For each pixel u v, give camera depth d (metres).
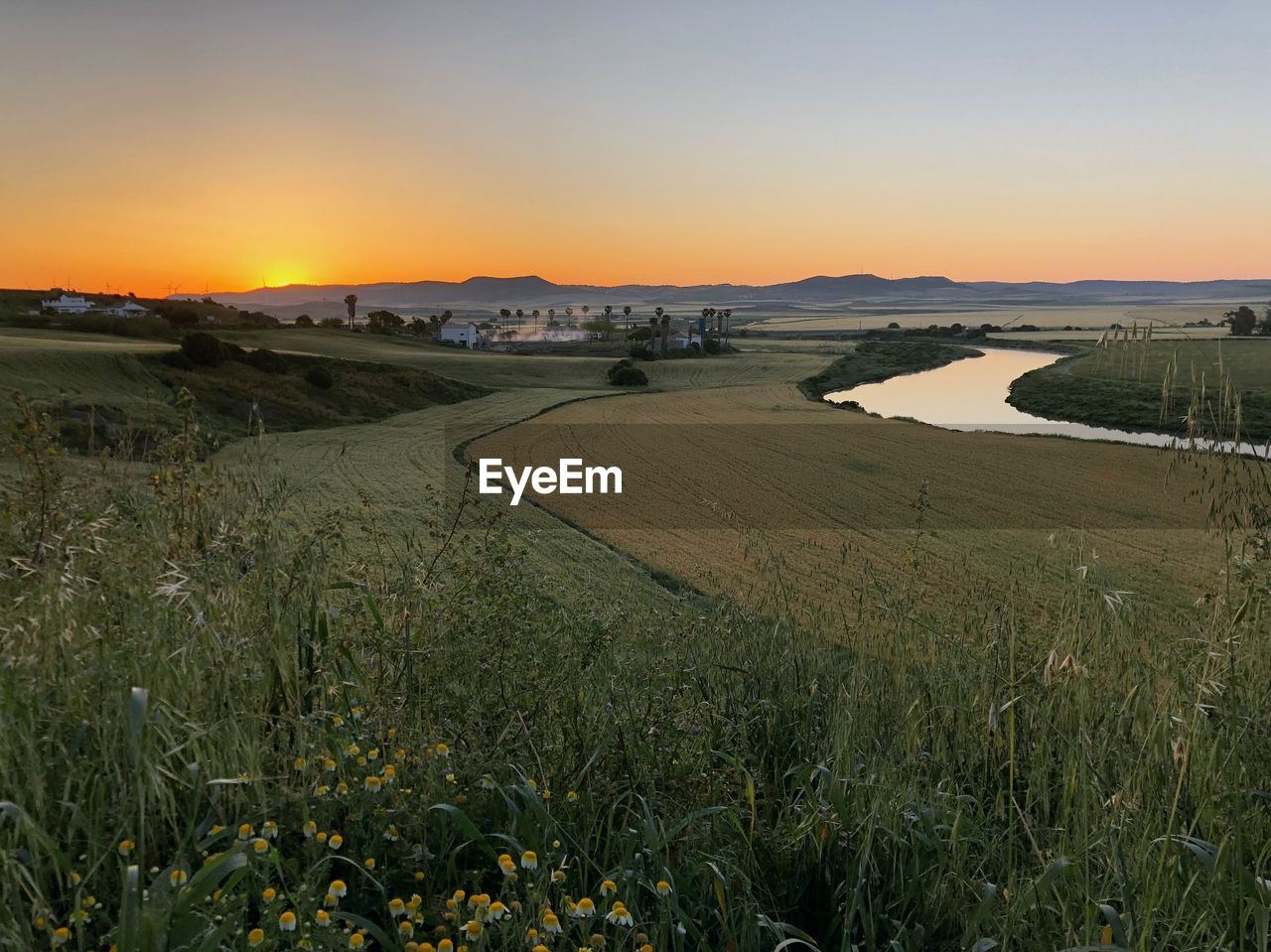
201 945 2.03
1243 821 2.79
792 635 5.48
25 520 3.98
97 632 3.08
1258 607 3.26
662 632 5.29
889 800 3.20
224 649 3.14
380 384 73.31
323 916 2.18
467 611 4.27
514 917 2.47
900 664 4.71
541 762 3.34
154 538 3.78
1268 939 2.48
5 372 49.88
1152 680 3.75
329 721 3.19
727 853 3.08
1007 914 2.64
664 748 3.71
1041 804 3.54
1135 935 2.53
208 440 4.67
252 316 165.00
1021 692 3.99
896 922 2.74
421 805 2.92
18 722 2.60
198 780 2.68
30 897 2.33
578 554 24.16
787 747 4.15
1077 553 4.64
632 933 2.44
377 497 32.50
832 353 144.50
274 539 3.90
